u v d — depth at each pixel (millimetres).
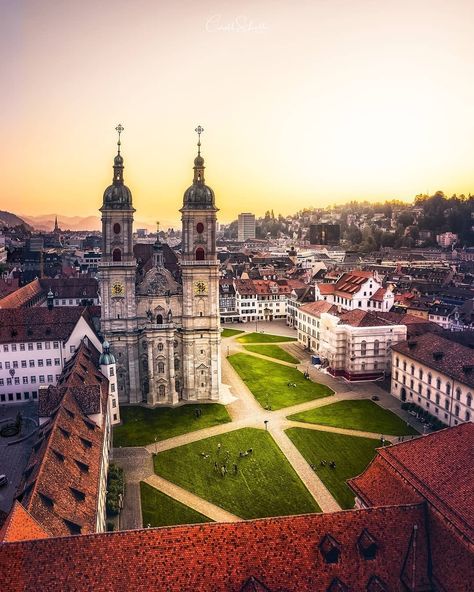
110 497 71250
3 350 110250
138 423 100750
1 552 38000
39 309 116312
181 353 112375
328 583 41344
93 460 63969
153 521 68188
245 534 41500
